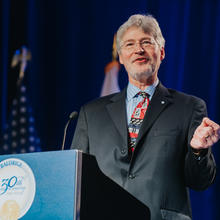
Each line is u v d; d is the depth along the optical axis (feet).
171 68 22.84
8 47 24.64
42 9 24.72
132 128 9.50
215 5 23.16
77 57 24.16
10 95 24.14
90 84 23.77
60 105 23.71
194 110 9.41
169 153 8.82
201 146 7.79
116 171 8.95
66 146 23.06
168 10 23.32
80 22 24.43
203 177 8.59
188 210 8.61
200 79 22.67
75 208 6.48
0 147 22.90
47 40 24.47
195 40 23.02
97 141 9.55
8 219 6.89
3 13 24.82
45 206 6.65
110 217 7.22
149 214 8.27
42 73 24.14
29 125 23.16
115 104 10.00
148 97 9.95
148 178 8.57
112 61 23.59
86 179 6.80
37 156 6.94
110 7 24.20
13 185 7.02
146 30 10.14
